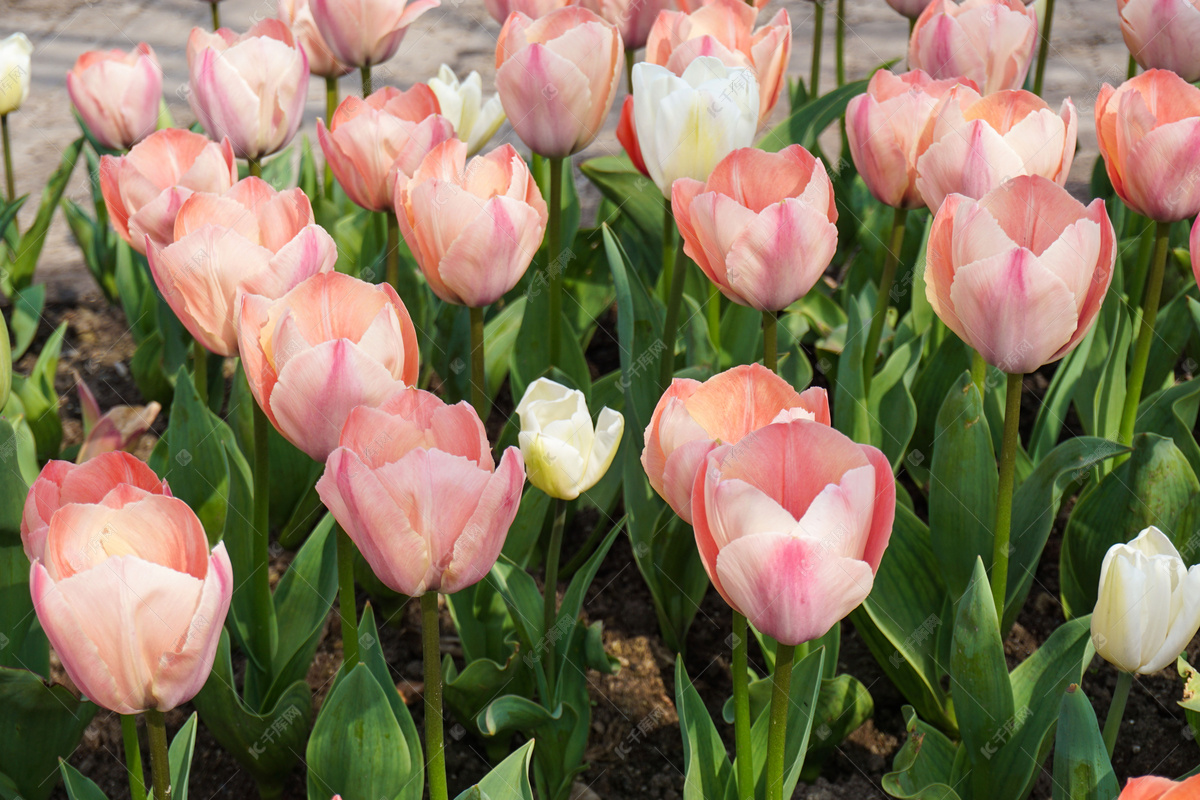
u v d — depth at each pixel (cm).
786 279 174
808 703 165
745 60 233
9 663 201
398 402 131
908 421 234
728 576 120
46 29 664
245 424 248
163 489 140
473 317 210
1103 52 556
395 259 245
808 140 302
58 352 319
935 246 163
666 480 131
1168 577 150
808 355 321
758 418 133
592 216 409
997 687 177
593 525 266
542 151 235
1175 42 238
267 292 174
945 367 256
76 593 118
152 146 226
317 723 161
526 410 172
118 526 127
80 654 121
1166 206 199
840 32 352
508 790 160
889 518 118
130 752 160
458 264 191
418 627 249
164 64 603
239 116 245
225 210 181
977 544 202
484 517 126
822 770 216
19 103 348
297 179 344
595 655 190
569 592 193
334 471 121
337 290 150
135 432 261
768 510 114
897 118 208
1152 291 220
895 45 593
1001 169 189
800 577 115
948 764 193
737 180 179
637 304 241
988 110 200
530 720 186
